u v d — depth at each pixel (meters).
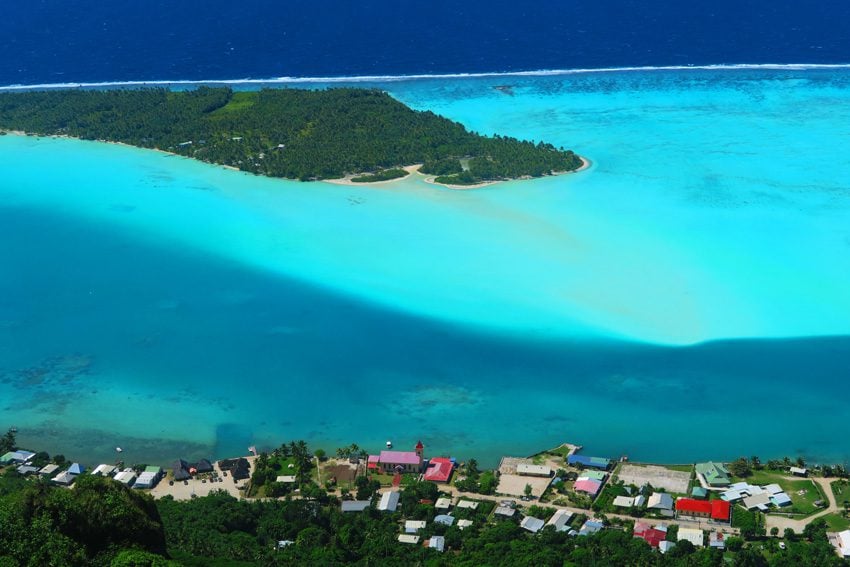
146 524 155.00
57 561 138.88
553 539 176.12
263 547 172.38
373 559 169.12
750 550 168.88
